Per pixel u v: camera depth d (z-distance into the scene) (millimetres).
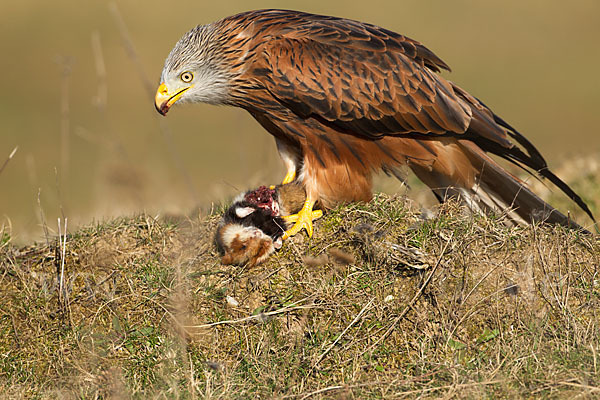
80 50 40844
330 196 11453
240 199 10719
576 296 9734
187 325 9680
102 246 10781
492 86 37344
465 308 9562
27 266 10734
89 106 34594
